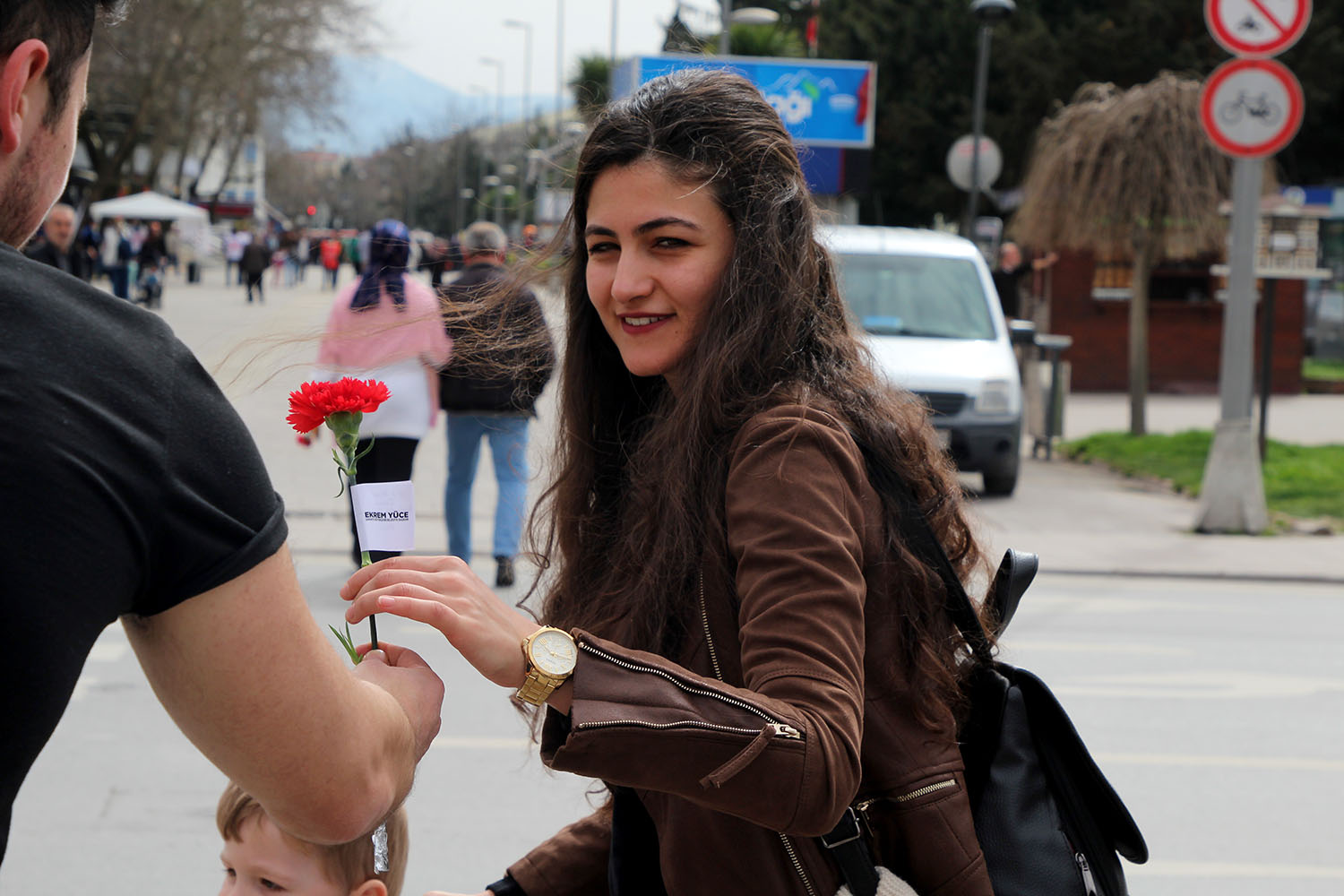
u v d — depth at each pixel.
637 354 1.59
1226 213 14.03
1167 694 5.89
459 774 4.67
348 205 118.44
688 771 1.22
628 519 1.63
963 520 1.61
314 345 1.92
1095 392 20.86
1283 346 20.61
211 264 61.50
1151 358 20.83
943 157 28.75
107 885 3.67
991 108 28.50
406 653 1.34
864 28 29.27
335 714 1.12
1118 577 8.65
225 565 1.04
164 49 36.31
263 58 38.97
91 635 0.98
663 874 1.51
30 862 3.81
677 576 1.46
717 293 1.54
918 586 1.46
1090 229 15.23
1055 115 26.39
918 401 1.62
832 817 1.25
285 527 1.11
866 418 1.51
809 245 1.57
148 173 43.78
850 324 1.69
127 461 1.00
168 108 38.62
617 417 1.82
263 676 1.06
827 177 19.84
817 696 1.26
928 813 1.46
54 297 1.02
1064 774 1.62
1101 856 1.60
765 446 1.41
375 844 1.86
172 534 1.02
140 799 4.30
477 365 1.97
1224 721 5.50
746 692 1.25
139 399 1.02
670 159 1.53
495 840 4.10
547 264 1.90
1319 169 28.28
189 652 1.05
